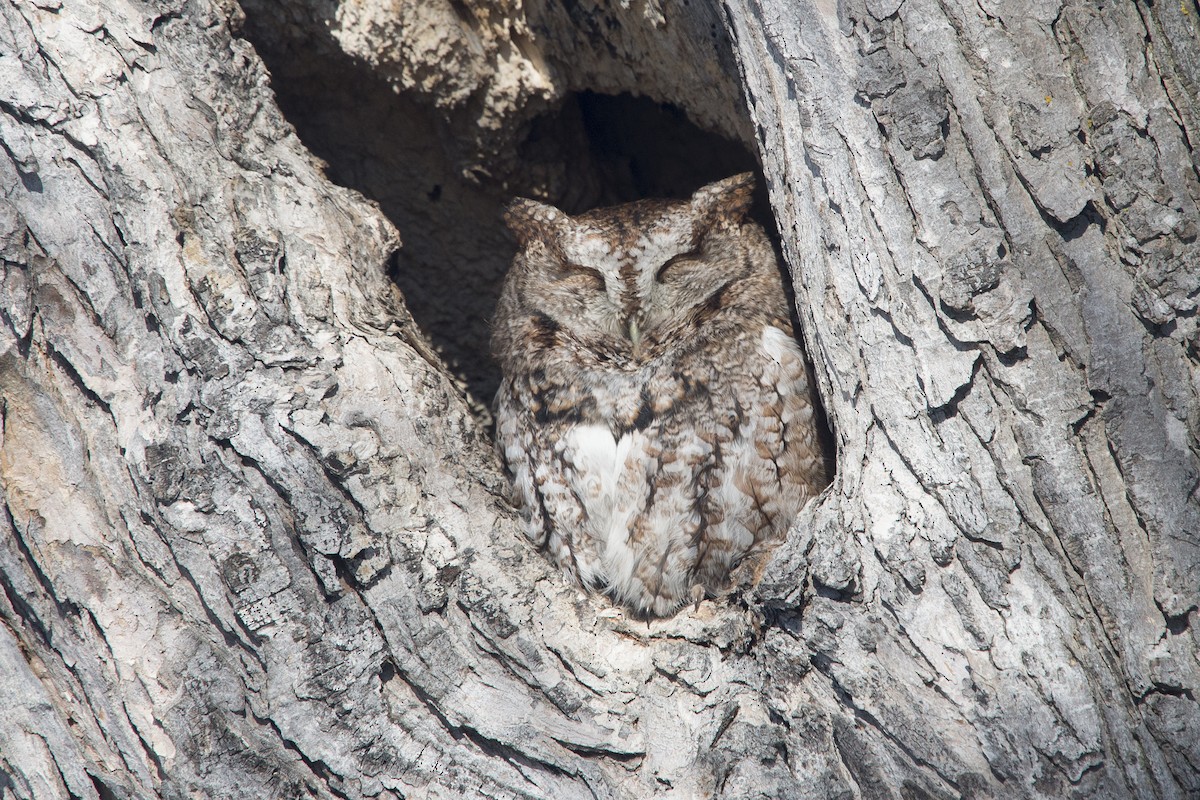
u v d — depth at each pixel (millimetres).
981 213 4906
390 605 5410
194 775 5133
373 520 5480
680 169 9758
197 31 6191
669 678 5348
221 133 6094
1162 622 4531
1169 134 4707
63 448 5402
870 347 5199
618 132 9328
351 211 6617
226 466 5352
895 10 4984
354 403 5703
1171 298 4637
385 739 5234
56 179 5480
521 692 5402
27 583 5348
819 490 7270
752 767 5023
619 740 5242
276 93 8391
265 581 5258
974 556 4789
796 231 5605
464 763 5254
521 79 8227
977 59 4863
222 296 5582
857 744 4891
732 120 7844
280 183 6203
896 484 5047
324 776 5211
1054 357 4793
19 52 5500
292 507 5340
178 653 5258
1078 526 4668
